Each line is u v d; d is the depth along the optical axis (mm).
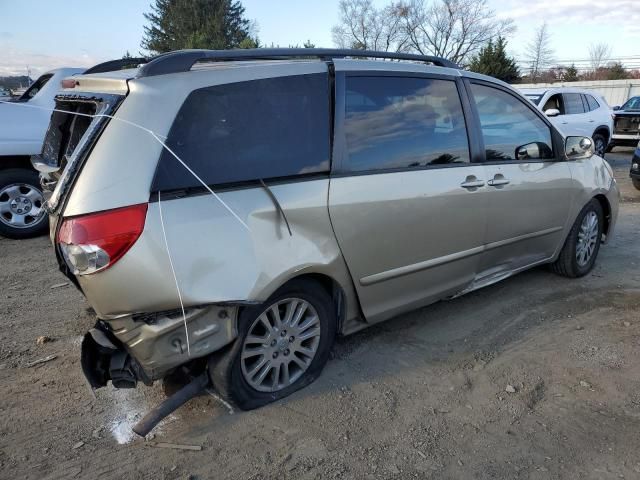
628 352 3609
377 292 3322
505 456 2609
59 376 3289
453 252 3693
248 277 2609
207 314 2561
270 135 2807
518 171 4070
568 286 4812
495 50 40344
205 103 2617
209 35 46281
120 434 2746
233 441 2695
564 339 3797
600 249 5992
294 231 2818
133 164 2404
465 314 4203
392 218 3230
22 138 6219
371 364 3439
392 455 2613
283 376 3039
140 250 2357
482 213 3803
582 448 2664
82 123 2910
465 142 3729
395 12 44719
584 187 4707
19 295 4574
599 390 3162
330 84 3070
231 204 2615
